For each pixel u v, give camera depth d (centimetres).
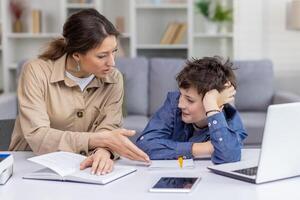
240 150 164
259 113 402
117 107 190
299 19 431
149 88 408
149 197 122
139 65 409
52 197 124
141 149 172
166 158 168
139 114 401
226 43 503
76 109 184
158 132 177
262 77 412
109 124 185
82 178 136
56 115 182
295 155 137
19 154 177
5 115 368
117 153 162
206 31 484
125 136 160
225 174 142
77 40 168
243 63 417
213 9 479
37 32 474
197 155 166
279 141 133
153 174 146
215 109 162
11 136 206
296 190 127
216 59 173
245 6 471
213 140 161
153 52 500
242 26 472
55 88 180
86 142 163
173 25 479
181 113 179
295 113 133
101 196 124
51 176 139
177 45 473
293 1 437
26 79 178
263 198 121
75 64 179
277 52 484
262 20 477
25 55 500
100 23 168
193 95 165
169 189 127
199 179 138
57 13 492
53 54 184
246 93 408
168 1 494
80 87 184
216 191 127
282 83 488
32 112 172
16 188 132
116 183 136
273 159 133
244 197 121
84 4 471
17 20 479
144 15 500
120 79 193
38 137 168
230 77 170
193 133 183
